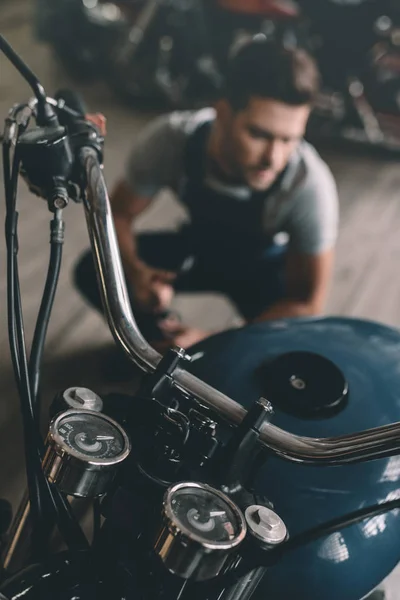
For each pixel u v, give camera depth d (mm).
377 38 3465
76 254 2137
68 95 681
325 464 501
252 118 1256
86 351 1724
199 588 487
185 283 1695
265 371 727
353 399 711
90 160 610
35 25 3785
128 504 479
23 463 1376
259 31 3574
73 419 471
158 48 3666
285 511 646
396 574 1227
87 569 510
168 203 2607
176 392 521
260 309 1653
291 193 1393
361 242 2662
